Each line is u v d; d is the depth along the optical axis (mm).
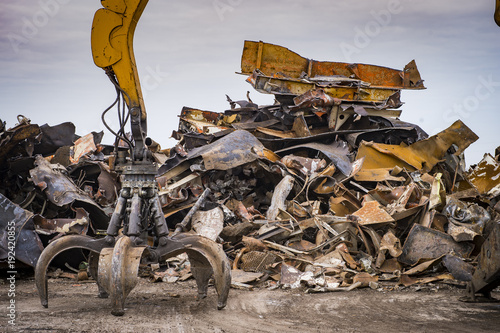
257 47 13430
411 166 10969
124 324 5250
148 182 6113
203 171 10445
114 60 6312
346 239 8766
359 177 10586
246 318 5723
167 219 9875
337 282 7559
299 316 5875
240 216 9711
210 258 6004
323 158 11211
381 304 6508
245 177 11055
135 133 6270
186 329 5148
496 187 8898
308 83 12492
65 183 9281
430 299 6781
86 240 6008
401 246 8758
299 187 10266
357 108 11703
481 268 6297
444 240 8156
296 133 12188
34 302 6297
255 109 14070
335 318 5785
